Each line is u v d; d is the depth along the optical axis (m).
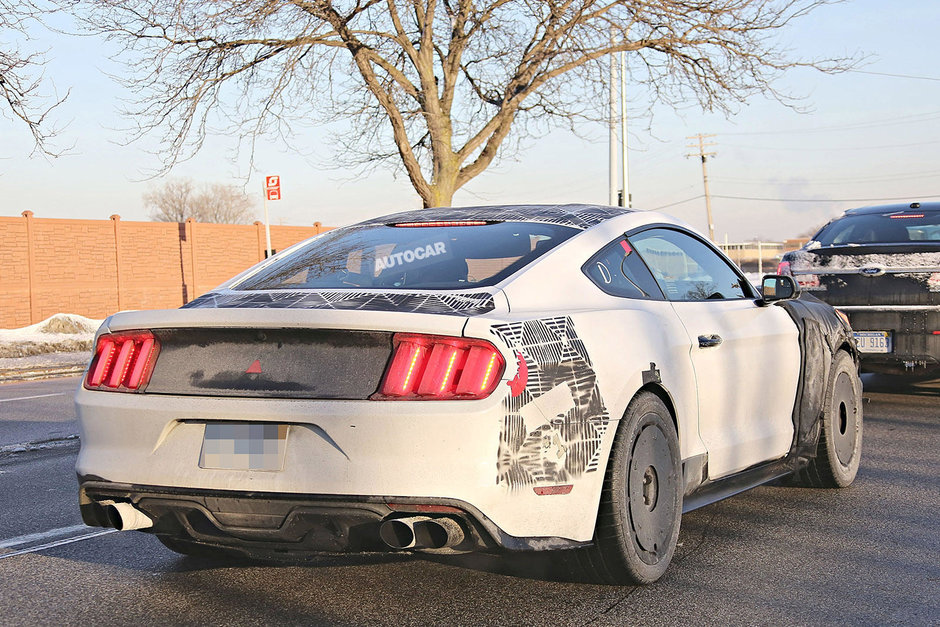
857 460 5.83
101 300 30.06
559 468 3.35
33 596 3.85
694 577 3.99
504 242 3.99
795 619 3.49
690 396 4.18
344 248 4.21
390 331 3.22
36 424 9.20
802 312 5.41
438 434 3.11
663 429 3.92
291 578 4.05
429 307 3.39
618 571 3.71
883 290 8.59
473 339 3.20
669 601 3.68
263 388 3.31
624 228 4.32
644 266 4.31
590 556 3.69
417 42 17.94
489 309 3.41
